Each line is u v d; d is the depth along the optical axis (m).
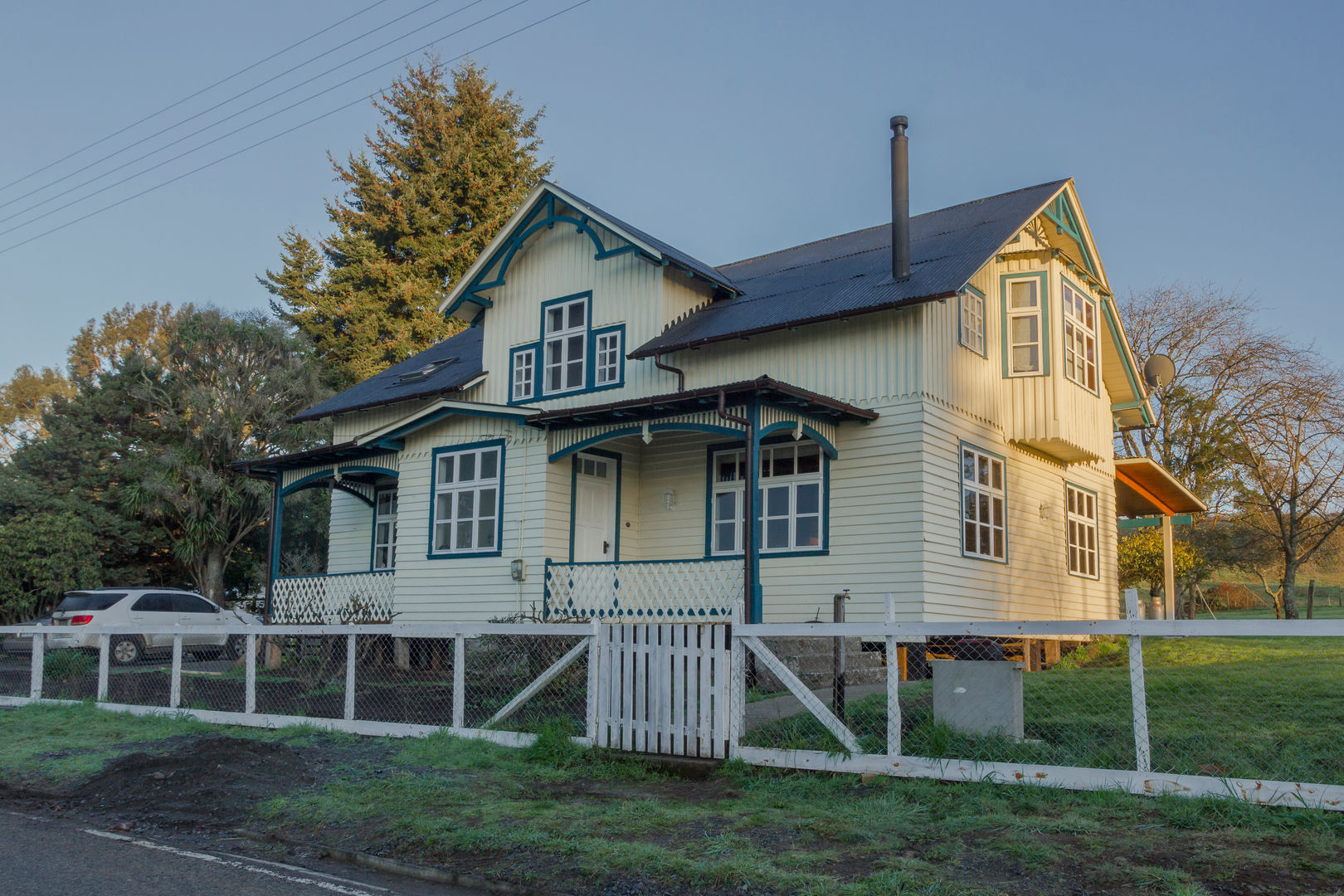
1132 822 6.06
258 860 6.36
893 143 16.22
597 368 18.25
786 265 20.31
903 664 14.57
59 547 26.89
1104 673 12.27
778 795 7.29
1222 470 33.56
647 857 5.84
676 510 17.53
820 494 15.55
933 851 5.75
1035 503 17.97
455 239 42.09
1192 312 34.59
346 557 22.61
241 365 32.25
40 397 53.69
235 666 16.94
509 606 16.58
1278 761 6.88
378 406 21.36
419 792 7.63
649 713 8.66
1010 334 17.28
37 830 7.20
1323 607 38.84
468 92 43.50
